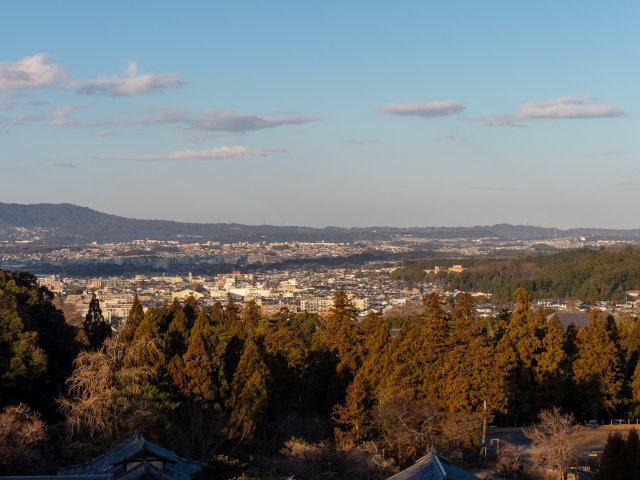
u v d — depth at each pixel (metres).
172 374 101.19
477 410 104.88
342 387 114.44
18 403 90.75
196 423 93.94
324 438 102.56
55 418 94.25
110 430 82.50
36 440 78.56
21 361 91.06
